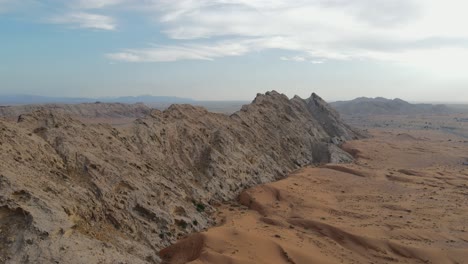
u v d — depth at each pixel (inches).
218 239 1151.6
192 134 1932.8
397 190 2022.6
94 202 1073.5
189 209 1397.6
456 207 1733.5
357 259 1173.1
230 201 1712.6
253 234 1219.2
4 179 891.4
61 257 808.9
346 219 1520.7
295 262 1083.9
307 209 1619.1
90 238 936.3
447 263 1155.9
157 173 1473.9
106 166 1226.6
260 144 2422.5
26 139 1095.0
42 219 852.6
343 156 2869.1
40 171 1031.0
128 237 1084.5
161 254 1119.6
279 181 2009.1
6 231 817.5
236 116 2600.9
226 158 1931.6
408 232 1370.6
